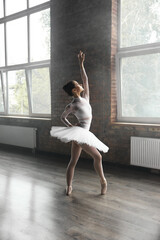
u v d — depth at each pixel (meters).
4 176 4.30
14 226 2.56
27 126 6.43
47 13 5.86
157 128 4.23
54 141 5.83
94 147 3.30
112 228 2.49
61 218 2.73
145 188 3.64
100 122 4.99
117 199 3.24
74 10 5.20
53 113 5.77
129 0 4.59
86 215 2.79
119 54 4.73
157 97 4.40
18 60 6.69
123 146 4.70
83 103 3.26
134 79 4.63
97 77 4.95
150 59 4.38
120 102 4.85
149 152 4.25
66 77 5.46
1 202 3.19
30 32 6.28
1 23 7.02
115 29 4.75
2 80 7.22
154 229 2.47
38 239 2.31
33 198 3.31
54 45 5.61
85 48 5.09
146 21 4.41
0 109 7.47
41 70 6.13
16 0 6.55
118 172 4.45
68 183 3.43
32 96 6.48
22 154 6.11
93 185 3.80
